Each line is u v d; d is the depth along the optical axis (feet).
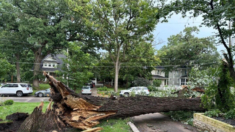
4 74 41.24
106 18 62.44
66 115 15.79
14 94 57.21
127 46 69.87
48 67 104.99
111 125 18.16
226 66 19.83
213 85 20.61
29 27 60.39
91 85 101.76
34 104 34.04
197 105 23.38
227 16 12.23
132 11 58.54
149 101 20.92
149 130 18.80
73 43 38.42
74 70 37.29
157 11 14.60
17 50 67.05
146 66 85.05
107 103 18.45
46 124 14.69
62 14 70.69
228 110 20.10
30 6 64.54
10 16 62.44
